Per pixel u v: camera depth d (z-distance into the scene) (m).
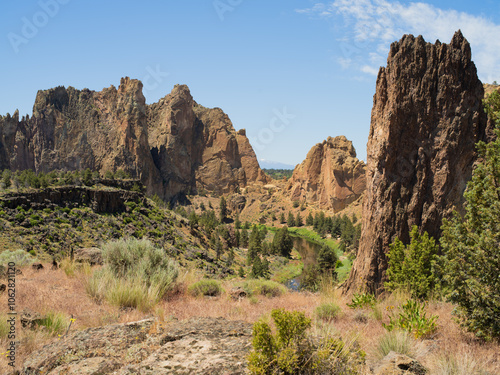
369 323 9.52
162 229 121.81
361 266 27.97
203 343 5.66
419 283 14.81
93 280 11.98
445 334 7.98
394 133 27.66
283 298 13.85
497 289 7.90
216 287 14.05
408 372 5.17
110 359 5.51
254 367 4.57
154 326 6.73
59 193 110.75
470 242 8.71
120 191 125.19
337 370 4.69
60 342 6.22
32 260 22.22
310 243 182.50
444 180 26.39
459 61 27.77
